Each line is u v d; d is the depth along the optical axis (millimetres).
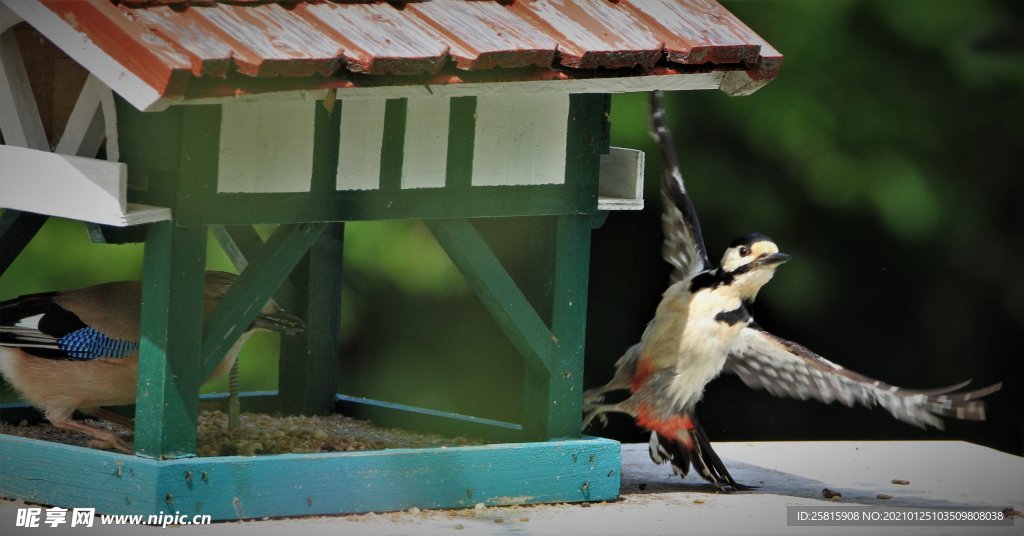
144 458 10094
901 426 24547
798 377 13336
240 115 10094
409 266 21703
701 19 11344
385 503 10727
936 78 23422
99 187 9734
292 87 9352
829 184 22750
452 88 10148
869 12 23188
